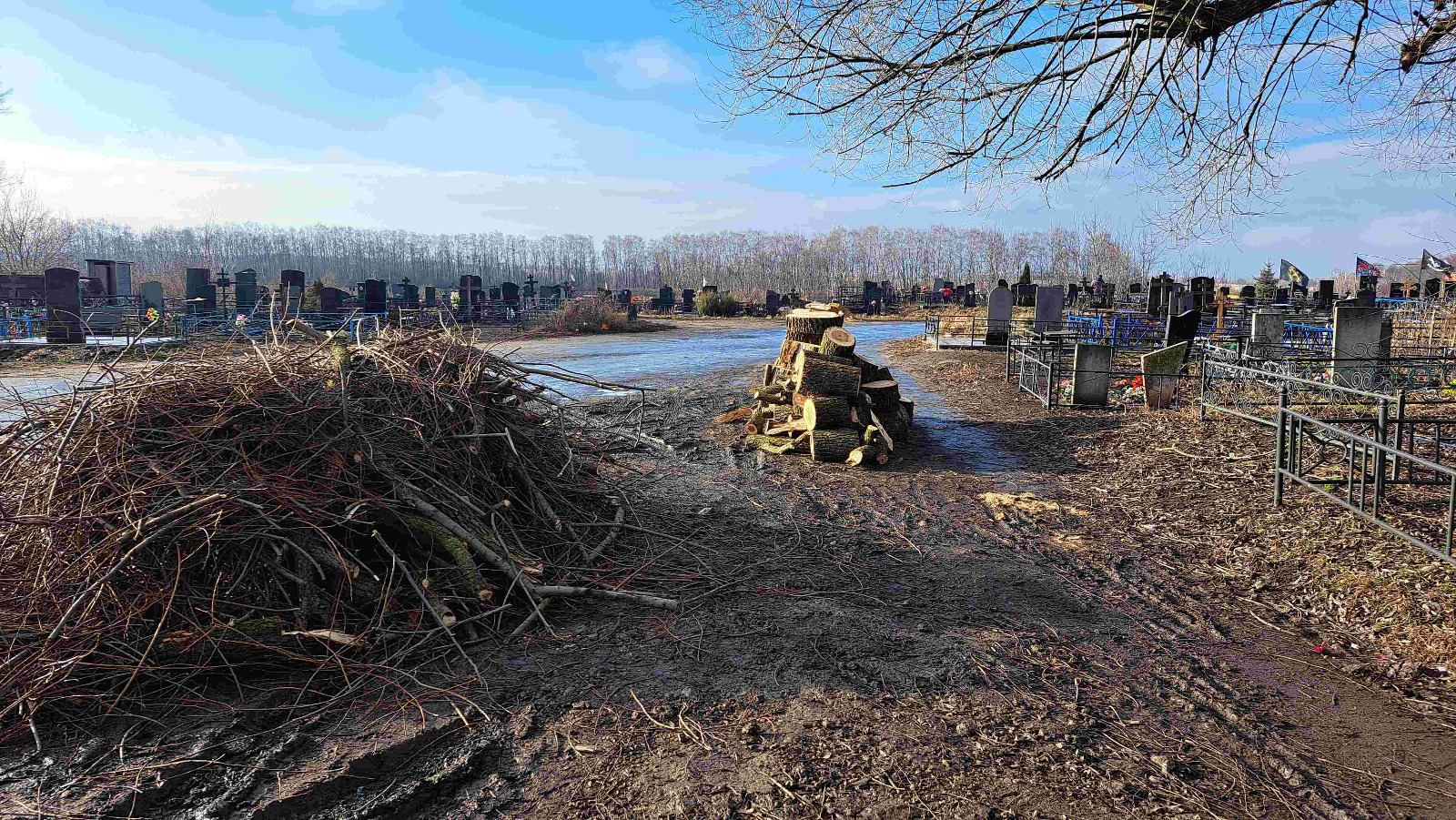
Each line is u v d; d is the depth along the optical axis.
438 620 4.30
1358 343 13.20
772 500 7.81
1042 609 5.12
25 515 4.09
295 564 4.34
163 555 4.01
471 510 5.05
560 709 3.69
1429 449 8.38
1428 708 3.82
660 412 12.88
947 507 7.65
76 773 3.16
